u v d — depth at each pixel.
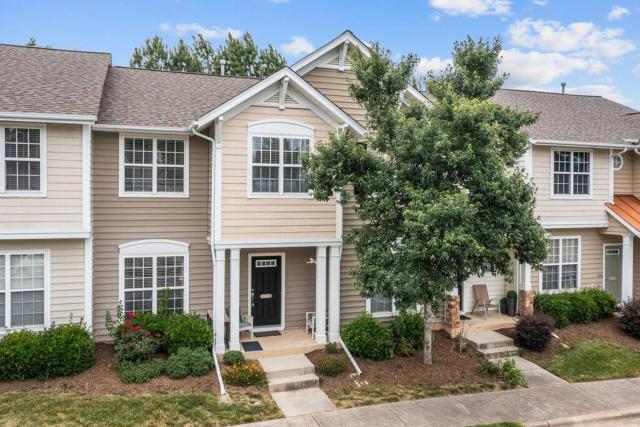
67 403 9.98
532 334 14.30
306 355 13.27
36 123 11.80
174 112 14.42
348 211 14.95
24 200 11.80
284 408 10.41
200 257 14.59
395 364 13.00
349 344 13.32
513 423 9.98
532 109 20.06
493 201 11.05
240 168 12.96
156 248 14.09
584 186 18.22
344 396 11.12
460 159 10.27
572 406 10.91
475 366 13.09
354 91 12.22
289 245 13.41
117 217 13.73
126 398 10.30
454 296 15.14
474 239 10.15
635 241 19.17
